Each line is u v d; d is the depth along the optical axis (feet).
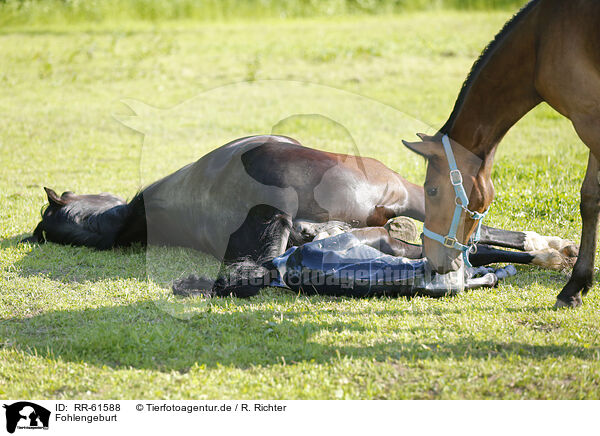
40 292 19.84
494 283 19.42
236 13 98.94
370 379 14.38
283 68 60.13
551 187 26.96
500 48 16.66
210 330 17.13
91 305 18.84
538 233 22.94
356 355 15.51
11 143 38.81
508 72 16.60
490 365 14.66
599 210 17.57
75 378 14.90
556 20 15.93
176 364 15.39
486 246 20.16
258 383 14.43
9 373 15.08
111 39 78.59
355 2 103.91
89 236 23.32
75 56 68.80
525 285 19.53
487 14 96.53
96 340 16.28
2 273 21.30
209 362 15.48
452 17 94.79
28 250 23.30
